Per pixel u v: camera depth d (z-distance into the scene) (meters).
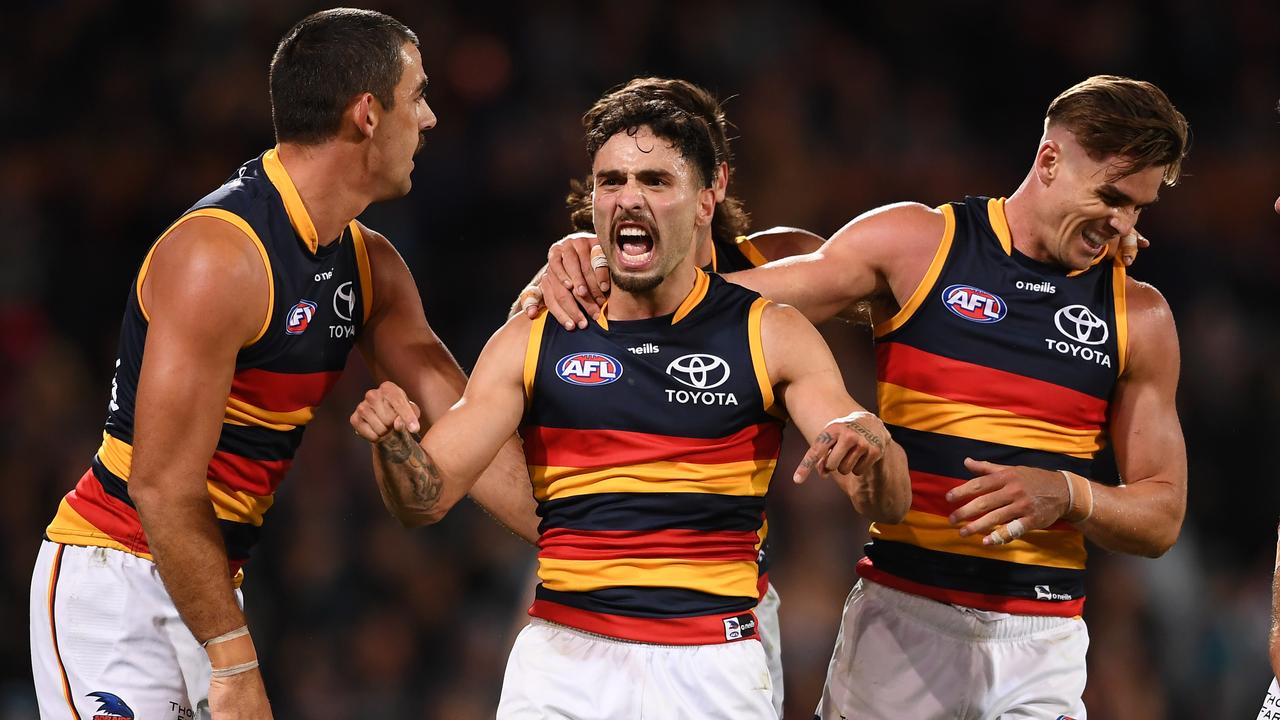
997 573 14.34
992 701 14.51
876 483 11.77
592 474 12.37
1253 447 35.09
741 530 12.52
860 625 15.12
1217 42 44.41
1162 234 39.53
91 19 40.72
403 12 41.47
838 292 14.21
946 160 42.53
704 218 12.60
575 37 42.22
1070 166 13.66
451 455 12.16
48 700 13.21
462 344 36.34
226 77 40.00
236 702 12.54
